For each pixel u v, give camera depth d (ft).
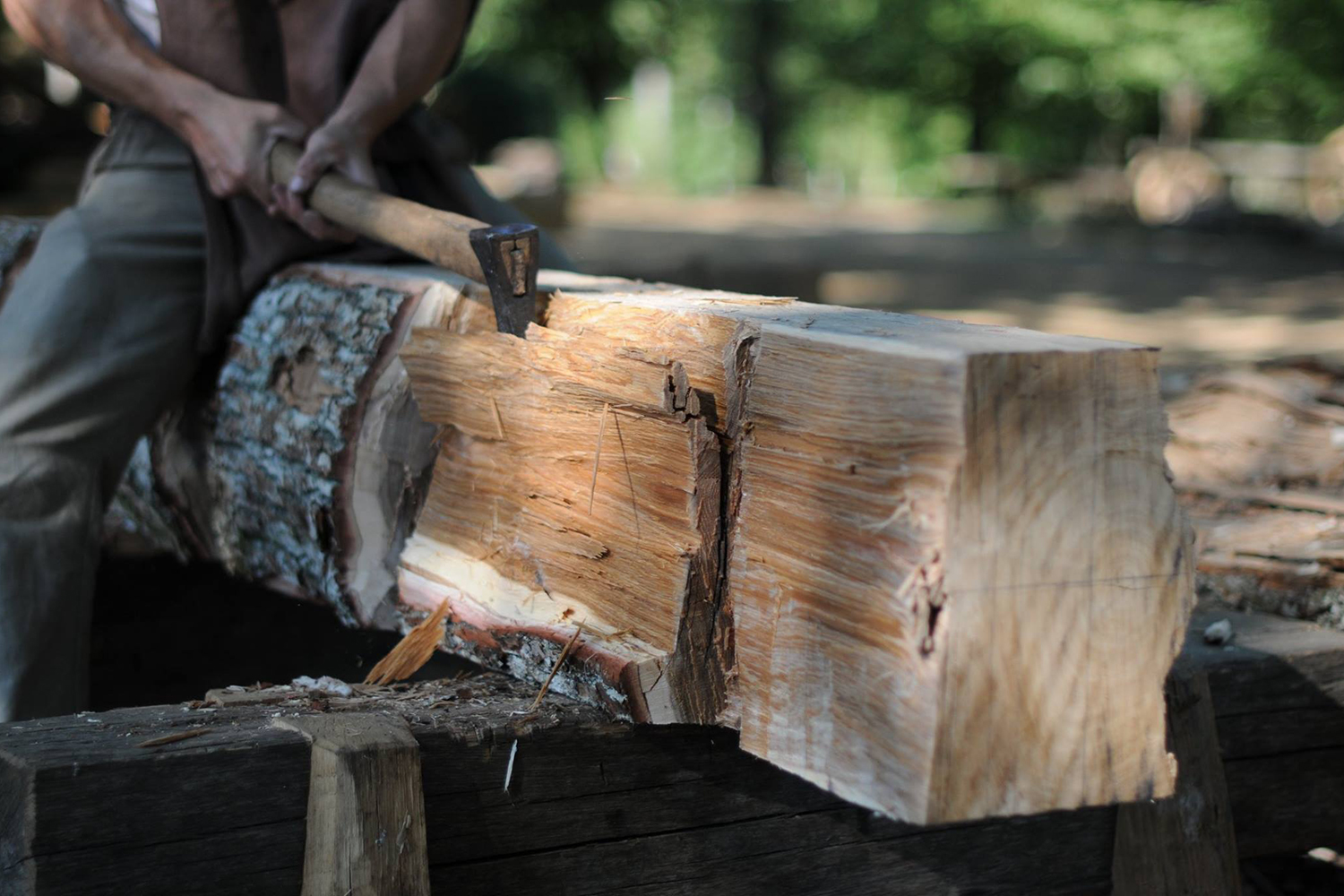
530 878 5.99
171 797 5.42
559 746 6.00
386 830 5.55
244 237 8.47
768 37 110.11
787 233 58.75
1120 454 4.96
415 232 7.18
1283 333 29.19
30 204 25.67
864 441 5.06
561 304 6.66
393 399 7.43
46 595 7.69
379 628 7.73
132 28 8.59
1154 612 5.07
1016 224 71.97
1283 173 72.95
